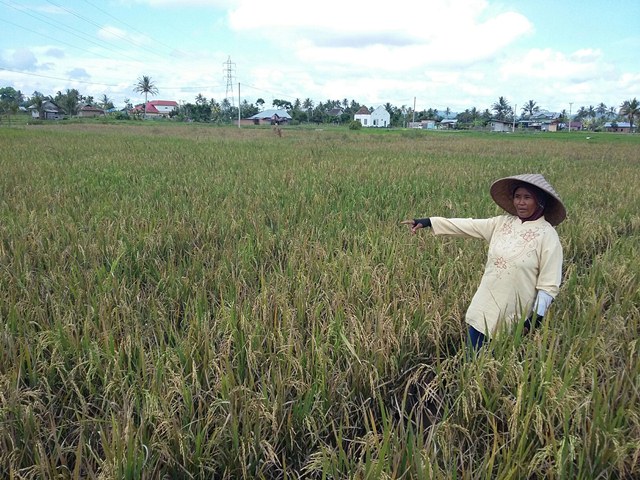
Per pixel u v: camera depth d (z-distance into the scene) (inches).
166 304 183.2
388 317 152.0
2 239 239.3
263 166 603.5
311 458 119.7
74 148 862.5
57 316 154.3
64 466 104.9
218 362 137.3
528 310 148.3
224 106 4431.6
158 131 1932.8
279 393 123.5
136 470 103.2
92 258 221.6
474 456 117.1
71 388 131.6
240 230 280.7
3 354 136.2
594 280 193.2
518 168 665.0
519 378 121.3
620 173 627.8
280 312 162.2
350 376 137.7
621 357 135.6
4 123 2377.0
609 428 107.0
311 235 262.2
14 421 117.4
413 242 251.1
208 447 112.3
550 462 106.0
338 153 866.8
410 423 110.3
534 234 144.6
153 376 127.6
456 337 167.9
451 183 485.4
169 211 322.0
